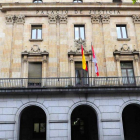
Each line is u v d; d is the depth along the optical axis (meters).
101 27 21.20
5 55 19.75
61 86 18.62
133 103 17.69
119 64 19.84
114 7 21.58
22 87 17.66
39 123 19.61
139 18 21.55
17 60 19.66
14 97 17.53
